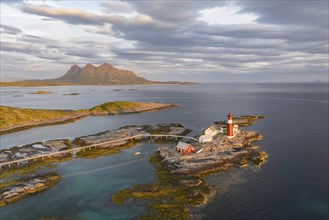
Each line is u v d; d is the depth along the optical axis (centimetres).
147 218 4541
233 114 15888
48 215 4812
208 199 5156
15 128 12406
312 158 7269
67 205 5144
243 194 5341
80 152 8312
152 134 10338
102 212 4847
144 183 5988
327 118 13450
